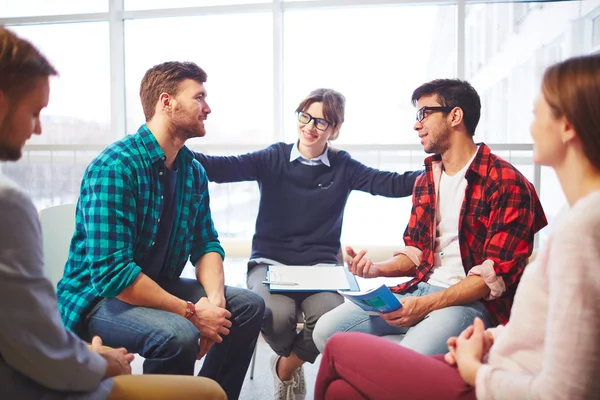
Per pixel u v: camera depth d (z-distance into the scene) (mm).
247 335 1804
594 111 854
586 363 793
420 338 1527
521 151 2850
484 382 913
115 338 1578
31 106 952
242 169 2297
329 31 3137
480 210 1693
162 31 3309
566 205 952
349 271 2053
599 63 874
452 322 1558
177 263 1842
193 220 1863
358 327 1759
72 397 973
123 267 1550
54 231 1967
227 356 1795
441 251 1820
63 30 3361
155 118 1720
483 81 3033
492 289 1589
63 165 3197
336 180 2322
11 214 896
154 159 1674
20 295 902
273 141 3223
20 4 3385
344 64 3150
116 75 3316
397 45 3096
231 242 2961
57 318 971
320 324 1804
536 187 2826
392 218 2938
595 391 802
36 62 940
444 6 3057
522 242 1626
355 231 2973
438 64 3092
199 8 3207
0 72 897
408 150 2939
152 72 1722
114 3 3250
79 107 3387
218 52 3244
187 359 1530
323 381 1195
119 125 3381
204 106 1758
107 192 1567
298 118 2281
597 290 797
